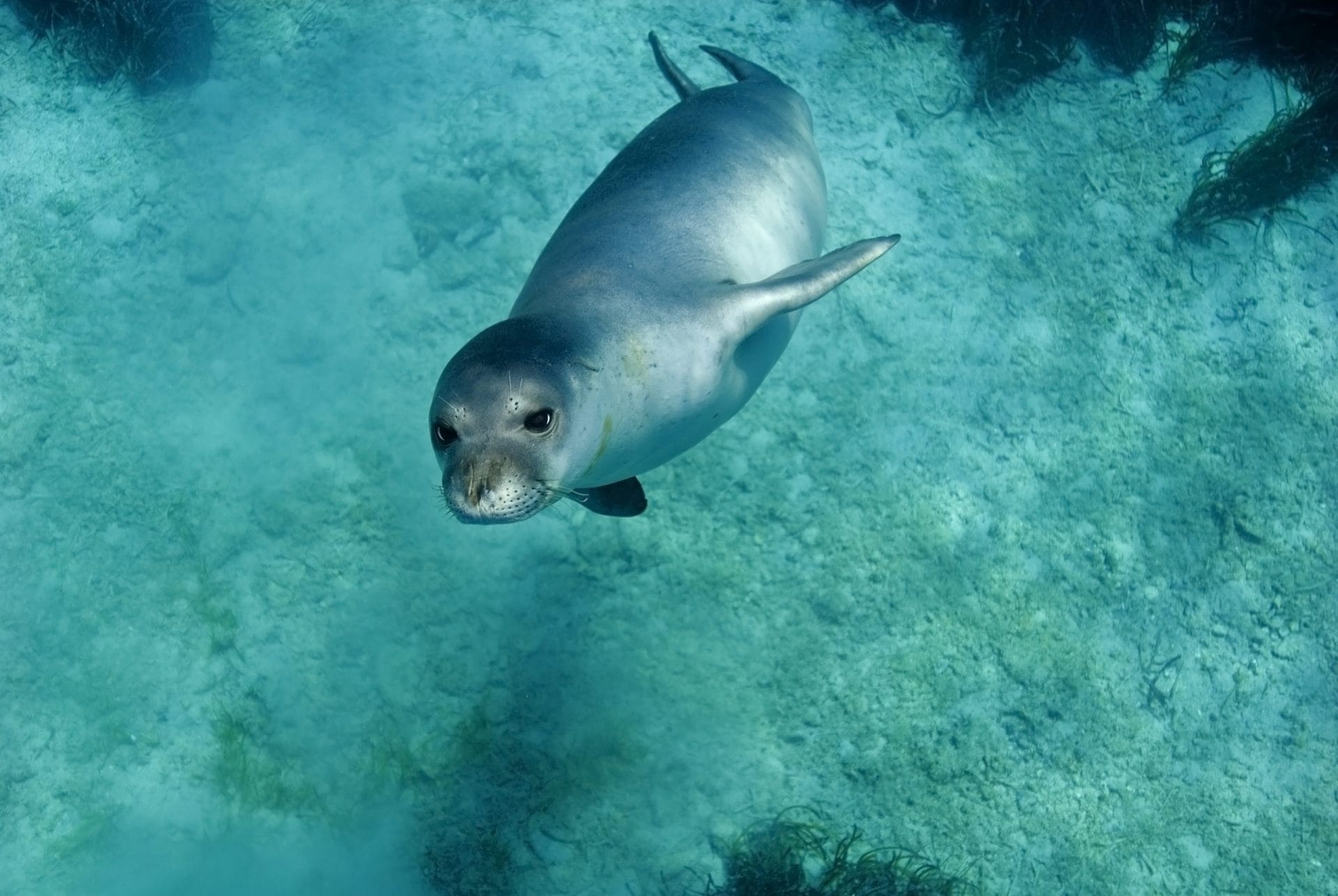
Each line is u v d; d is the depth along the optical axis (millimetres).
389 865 3139
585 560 3391
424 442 3605
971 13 4305
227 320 3865
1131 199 4113
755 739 3266
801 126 2801
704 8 4395
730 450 3496
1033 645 3387
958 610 3398
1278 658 3465
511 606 3367
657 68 4234
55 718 3352
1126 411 3734
